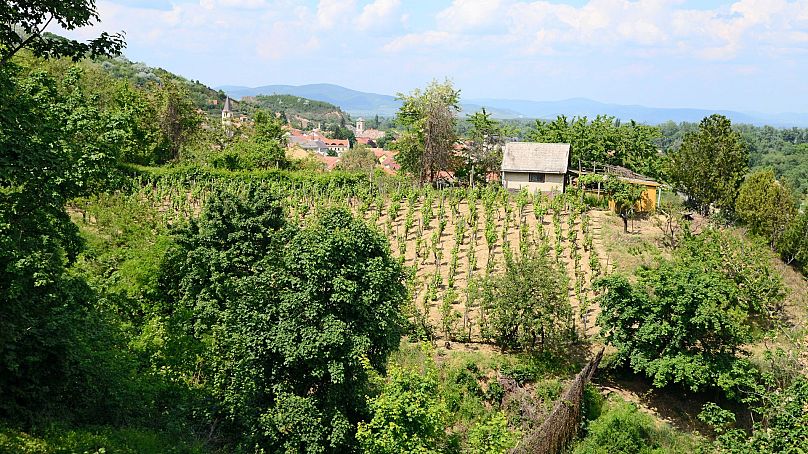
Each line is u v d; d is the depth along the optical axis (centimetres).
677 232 3816
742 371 2111
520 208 4338
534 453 1628
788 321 2853
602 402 2270
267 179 5581
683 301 2158
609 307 2355
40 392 1409
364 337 1677
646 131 6391
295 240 1794
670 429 2123
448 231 4062
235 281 2228
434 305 3028
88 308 1677
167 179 5356
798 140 18588
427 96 6419
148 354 1888
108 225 3403
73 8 1267
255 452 1678
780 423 1686
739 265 2947
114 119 1698
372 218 4250
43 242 1478
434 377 1831
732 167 4378
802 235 3619
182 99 7019
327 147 18575
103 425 1528
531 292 2506
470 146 6738
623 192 4141
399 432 1459
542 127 7144
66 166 1399
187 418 1781
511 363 2441
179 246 2447
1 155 1206
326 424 1656
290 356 1622
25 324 1378
